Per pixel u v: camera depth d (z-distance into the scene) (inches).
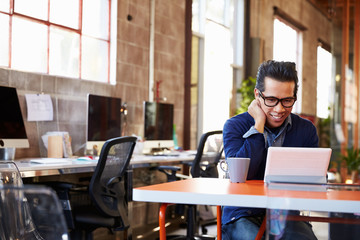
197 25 283.3
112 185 129.4
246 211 80.4
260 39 352.2
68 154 162.6
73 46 188.2
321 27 521.7
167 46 236.7
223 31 315.9
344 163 360.5
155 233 192.2
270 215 50.5
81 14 191.8
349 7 377.7
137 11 216.7
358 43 375.9
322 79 529.3
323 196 50.6
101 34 201.6
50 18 177.8
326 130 477.1
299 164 70.2
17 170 84.1
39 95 162.2
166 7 236.1
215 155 179.2
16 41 163.5
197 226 174.1
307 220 50.2
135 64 215.0
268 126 87.9
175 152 211.0
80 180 170.9
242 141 88.7
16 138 137.6
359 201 50.0
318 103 512.4
